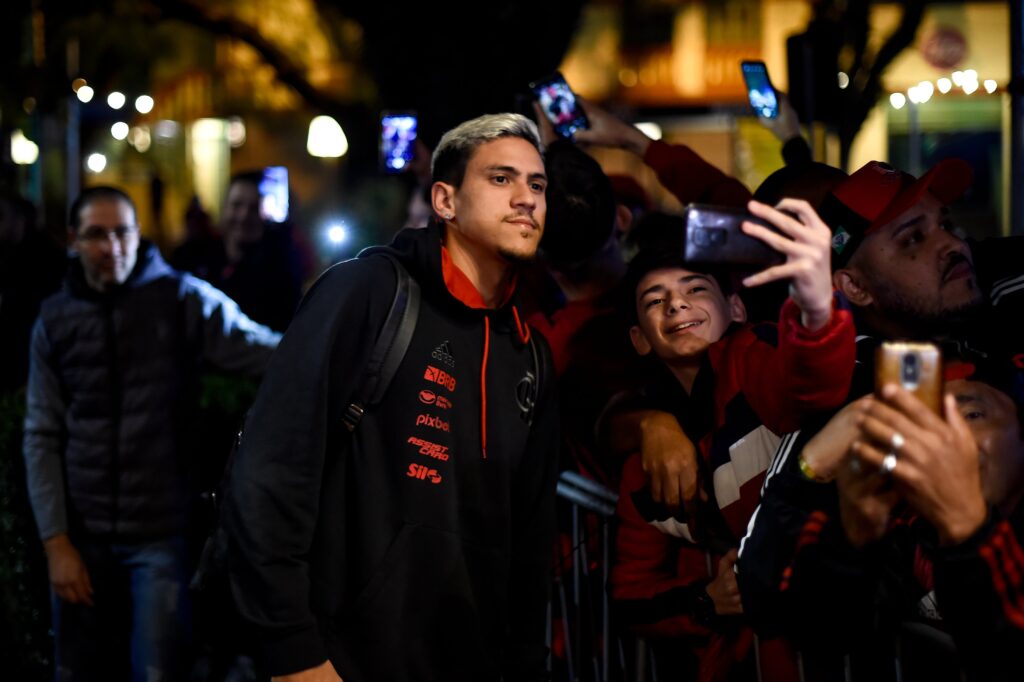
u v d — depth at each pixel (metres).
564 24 6.89
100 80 13.82
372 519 2.82
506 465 2.95
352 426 2.83
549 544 3.13
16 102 11.56
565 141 3.87
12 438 4.76
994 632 1.96
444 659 2.87
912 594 2.42
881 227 2.69
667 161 4.32
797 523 2.17
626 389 3.72
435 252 2.90
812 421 2.32
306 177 18.20
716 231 2.12
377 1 6.91
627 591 3.11
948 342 2.55
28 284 5.62
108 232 4.32
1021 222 5.57
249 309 6.03
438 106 6.84
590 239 3.68
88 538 4.42
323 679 2.78
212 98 18.38
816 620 2.19
